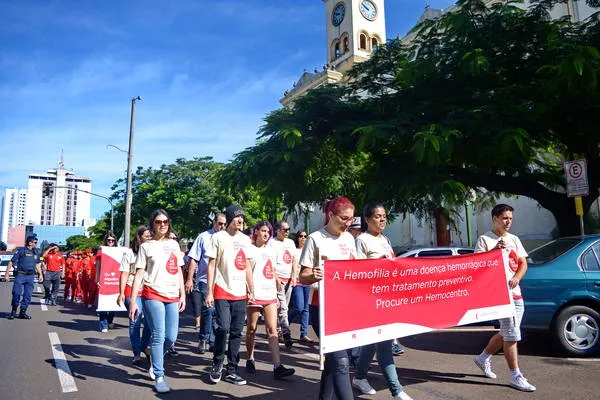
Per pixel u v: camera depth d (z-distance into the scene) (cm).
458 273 476
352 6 3912
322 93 1245
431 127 925
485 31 1074
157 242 538
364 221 511
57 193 13025
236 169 1262
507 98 1016
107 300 895
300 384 536
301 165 1196
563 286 621
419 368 593
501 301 502
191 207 2975
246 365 608
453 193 1001
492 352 537
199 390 513
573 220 1236
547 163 1412
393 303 426
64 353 705
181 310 568
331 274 387
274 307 582
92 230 5844
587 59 876
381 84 1320
